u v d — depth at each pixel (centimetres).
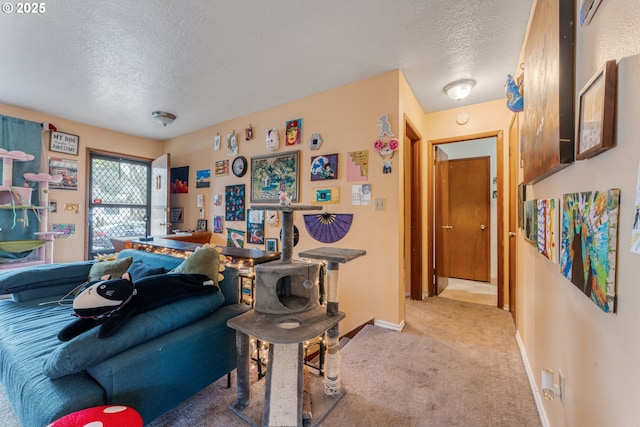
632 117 62
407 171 335
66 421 91
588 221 82
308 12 174
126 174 437
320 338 177
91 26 186
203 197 408
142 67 239
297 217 303
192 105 324
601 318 79
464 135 322
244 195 356
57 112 342
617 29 68
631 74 62
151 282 143
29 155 305
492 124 308
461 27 186
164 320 136
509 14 172
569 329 107
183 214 438
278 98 304
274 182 324
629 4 62
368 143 256
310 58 226
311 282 154
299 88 280
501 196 304
